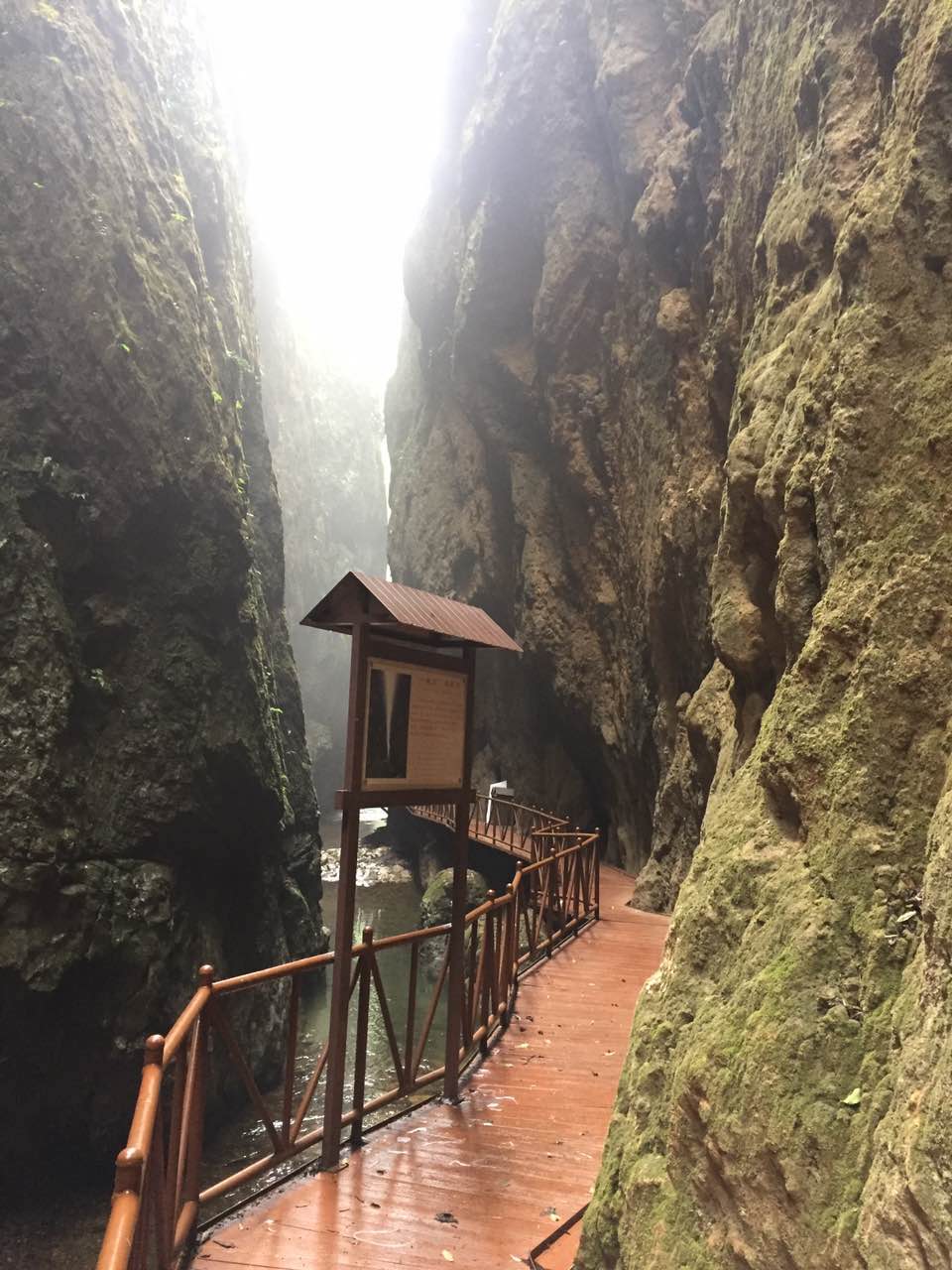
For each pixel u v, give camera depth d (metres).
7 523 8.33
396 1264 3.21
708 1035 2.30
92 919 7.86
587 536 17.92
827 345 3.14
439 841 21.59
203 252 14.60
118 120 10.80
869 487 2.49
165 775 9.12
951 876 1.70
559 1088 5.04
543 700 20.50
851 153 4.77
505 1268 3.21
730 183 9.85
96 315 9.38
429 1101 4.82
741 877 2.55
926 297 2.54
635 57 15.27
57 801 7.93
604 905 11.88
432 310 25.28
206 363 11.37
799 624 2.91
